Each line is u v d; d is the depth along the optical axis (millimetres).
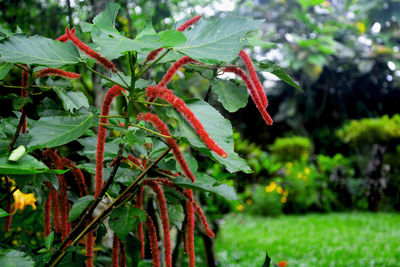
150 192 2008
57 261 1106
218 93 1430
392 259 5410
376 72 14688
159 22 3285
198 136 994
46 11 2734
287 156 13000
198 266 4398
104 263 2488
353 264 5273
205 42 891
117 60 1762
